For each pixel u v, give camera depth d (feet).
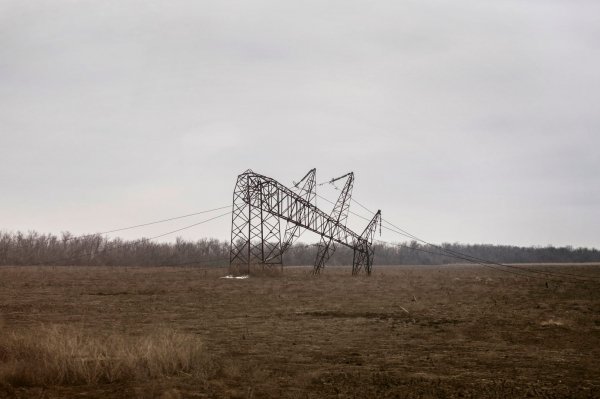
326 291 138.10
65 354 39.50
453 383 38.01
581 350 53.16
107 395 33.22
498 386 37.04
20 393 33.30
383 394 34.55
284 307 97.14
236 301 109.09
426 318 80.48
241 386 36.14
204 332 65.21
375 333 64.59
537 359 48.06
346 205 230.48
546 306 98.63
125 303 103.60
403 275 253.44
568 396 34.30
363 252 244.63
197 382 36.88
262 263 202.80
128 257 445.37
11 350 42.60
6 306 95.86
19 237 450.71
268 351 51.90
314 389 35.91
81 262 420.77
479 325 72.08
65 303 102.68
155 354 40.78
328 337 61.31
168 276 212.64
